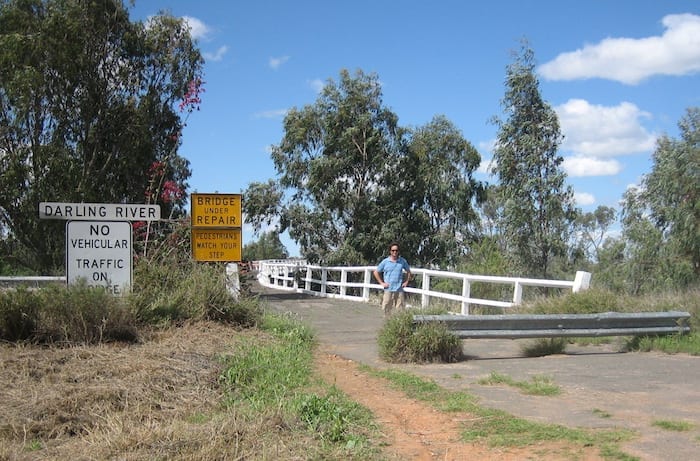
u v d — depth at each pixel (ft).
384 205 99.04
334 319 54.29
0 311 29.66
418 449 18.72
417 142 100.27
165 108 100.12
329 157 96.84
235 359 29.27
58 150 88.17
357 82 97.81
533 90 58.03
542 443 18.62
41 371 25.12
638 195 56.54
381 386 26.99
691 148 51.52
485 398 24.23
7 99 87.40
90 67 92.22
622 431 19.31
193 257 43.86
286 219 97.30
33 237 88.12
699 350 32.58
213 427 19.36
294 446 18.21
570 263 62.54
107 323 31.48
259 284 129.18
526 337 33.04
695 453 17.17
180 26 101.19
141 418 20.85
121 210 37.68
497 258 57.77
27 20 88.84
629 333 34.35
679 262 50.42
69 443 18.86
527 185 56.75
